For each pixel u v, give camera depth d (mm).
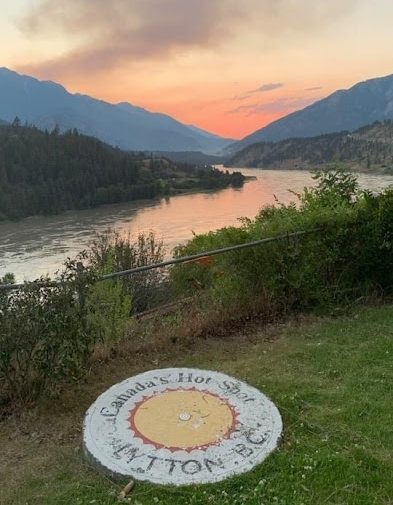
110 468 3064
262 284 5957
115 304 5039
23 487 2982
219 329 5535
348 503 2730
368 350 4809
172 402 3771
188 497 2822
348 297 6344
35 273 23375
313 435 3410
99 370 4551
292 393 3984
